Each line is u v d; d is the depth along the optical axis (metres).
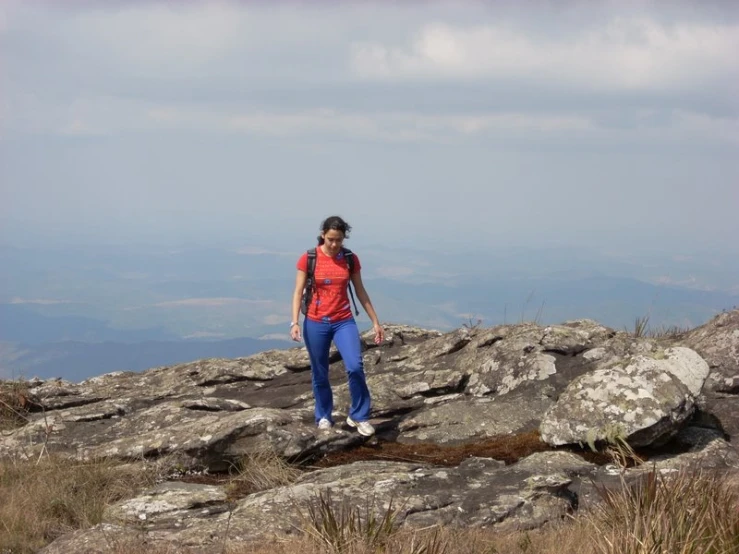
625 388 11.05
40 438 11.88
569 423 11.05
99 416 12.38
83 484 10.62
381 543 9.23
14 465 11.09
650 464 10.70
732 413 11.62
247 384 13.59
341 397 12.53
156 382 13.91
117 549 9.52
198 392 13.43
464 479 10.42
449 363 13.09
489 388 12.42
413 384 12.62
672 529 8.91
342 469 10.76
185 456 11.08
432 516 9.86
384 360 13.73
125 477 10.85
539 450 11.18
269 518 9.87
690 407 10.97
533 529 9.84
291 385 13.41
